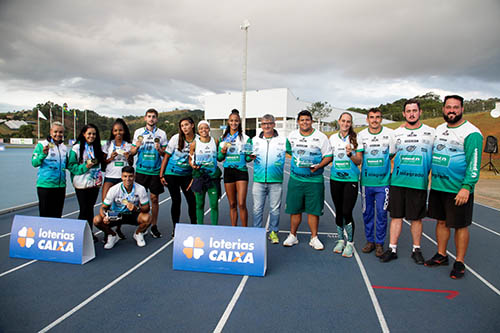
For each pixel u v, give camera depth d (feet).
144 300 9.91
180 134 15.65
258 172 15.46
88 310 9.27
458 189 11.86
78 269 12.35
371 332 8.34
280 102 163.73
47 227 13.37
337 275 12.00
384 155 13.47
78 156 14.97
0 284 10.96
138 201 14.76
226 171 15.49
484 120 76.02
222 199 28.25
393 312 9.36
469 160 11.47
